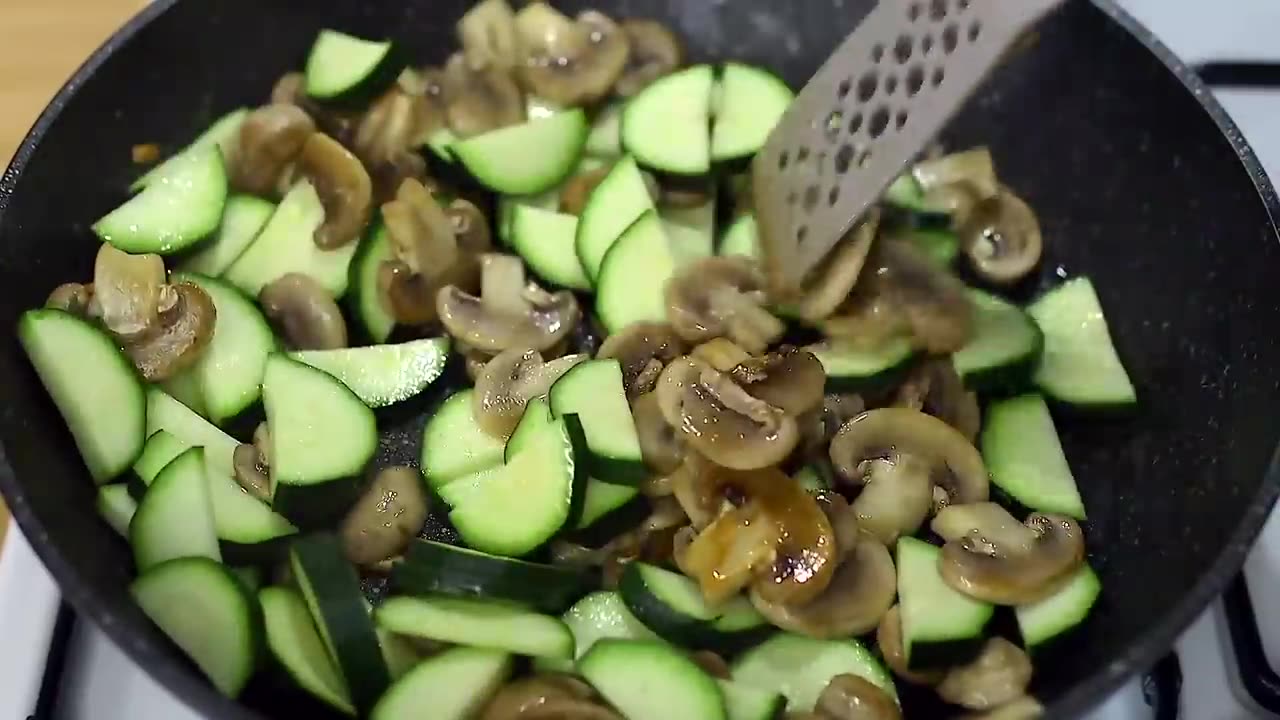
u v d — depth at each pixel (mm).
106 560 251
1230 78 323
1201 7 336
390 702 245
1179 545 263
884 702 245
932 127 220
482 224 316
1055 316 309
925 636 251
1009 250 318
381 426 301
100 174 300
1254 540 229
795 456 278
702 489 263
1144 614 254
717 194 334
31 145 276
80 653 260
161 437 277
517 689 246
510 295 303
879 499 271
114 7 362
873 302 284
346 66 325
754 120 328
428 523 284
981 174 322
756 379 266
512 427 285
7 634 256
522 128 326
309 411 281
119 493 267
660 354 288
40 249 281
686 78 331
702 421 261
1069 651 259
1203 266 281
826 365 285
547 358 302
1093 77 296
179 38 305
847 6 333
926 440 279
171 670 212
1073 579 263
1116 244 308
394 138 321
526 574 259
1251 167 266
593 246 311
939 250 316
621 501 271
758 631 259
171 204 307
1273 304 258
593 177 328
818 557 249
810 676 258
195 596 242
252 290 310
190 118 322
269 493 275
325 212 311
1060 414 301
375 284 306
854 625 256
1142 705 254
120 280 284
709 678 248
